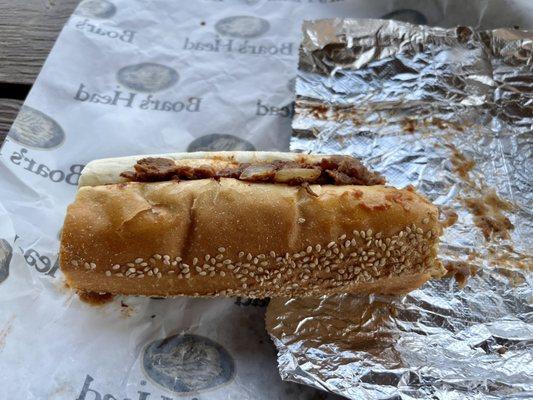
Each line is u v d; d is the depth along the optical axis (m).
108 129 0.31
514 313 0.26
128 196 0.23
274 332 0.24
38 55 0.33
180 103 0.33
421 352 0.24
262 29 0.37
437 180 0.30
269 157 0.27
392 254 0.24
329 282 0.25
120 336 0.24
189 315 0.25
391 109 0.32
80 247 0.23
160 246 0.23
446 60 0.34
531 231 0.28
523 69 0.33
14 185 0.28
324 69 0.33
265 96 0.33
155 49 0.35
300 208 0.24
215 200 0.23
